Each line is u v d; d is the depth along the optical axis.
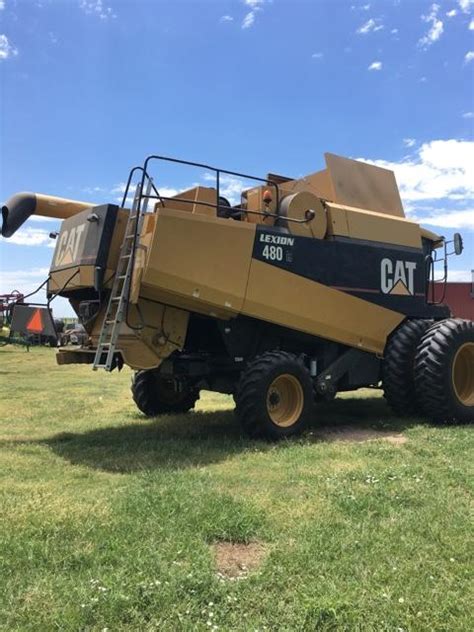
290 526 3.94
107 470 5.51
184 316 6.75
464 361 8.11
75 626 2.76
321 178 8.21
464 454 5.92
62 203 7.34
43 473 5.38
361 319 7.81
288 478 5.06
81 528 3.87
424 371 7.62
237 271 6.64
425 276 8.73
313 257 7.32
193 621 2.82
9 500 4.45
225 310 6.69
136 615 2.85
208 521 3.94
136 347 6.44
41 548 3.55
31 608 2.90
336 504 4.32
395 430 7.47
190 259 6.30
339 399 10.70
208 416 8.83
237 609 2.93
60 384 13.77
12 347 30.08
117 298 6.16
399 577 3.21
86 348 6.97
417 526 3.91
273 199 7.28
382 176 8.74
